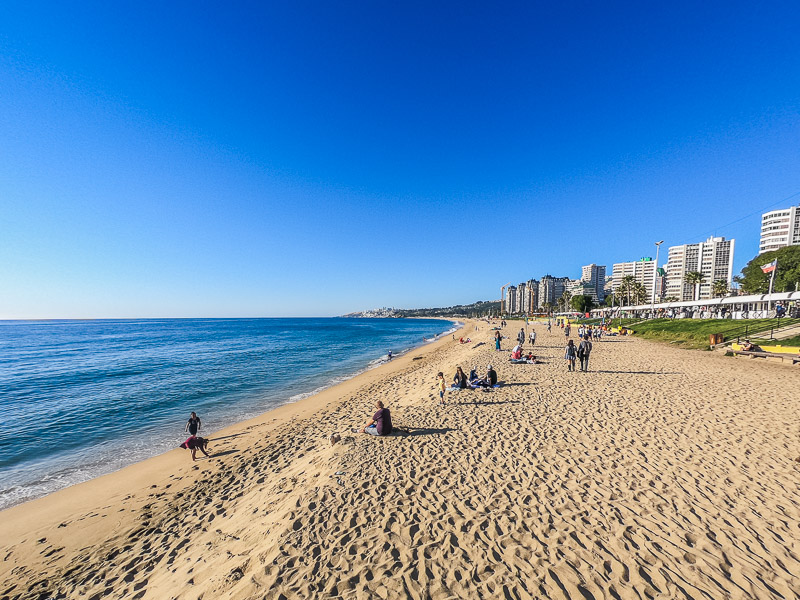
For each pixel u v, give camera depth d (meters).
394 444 8.76
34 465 11.01
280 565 4.60
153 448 12.27
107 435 13.65
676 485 6.24
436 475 6.99
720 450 7.65
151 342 60.12
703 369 17.75
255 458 10.48
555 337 40.41
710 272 124.62
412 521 5.48
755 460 7.12
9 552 6.69
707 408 10.78
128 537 6.96
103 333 93.19
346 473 7.18
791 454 7.36
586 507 5.66
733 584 4.04
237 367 30.91
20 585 5.70
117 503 8.45
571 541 4.87
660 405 11.25
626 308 69.44
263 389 21.81
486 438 8.88
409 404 13.74
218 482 9.16
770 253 56.47
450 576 4.33
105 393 20.83
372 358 37.03
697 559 4.45
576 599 3.92
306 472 8.09
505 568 4.43
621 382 14.87
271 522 5.93
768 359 19.89
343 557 4.72
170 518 7.56
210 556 5.61
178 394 20.44
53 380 25.16
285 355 39.88
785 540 4.75
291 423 14.07
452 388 14.47
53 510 8.25
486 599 3.97
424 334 83.12
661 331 37.31
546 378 16.08
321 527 5.39
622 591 4.00
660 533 4.97
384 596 4.06
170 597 4.68
